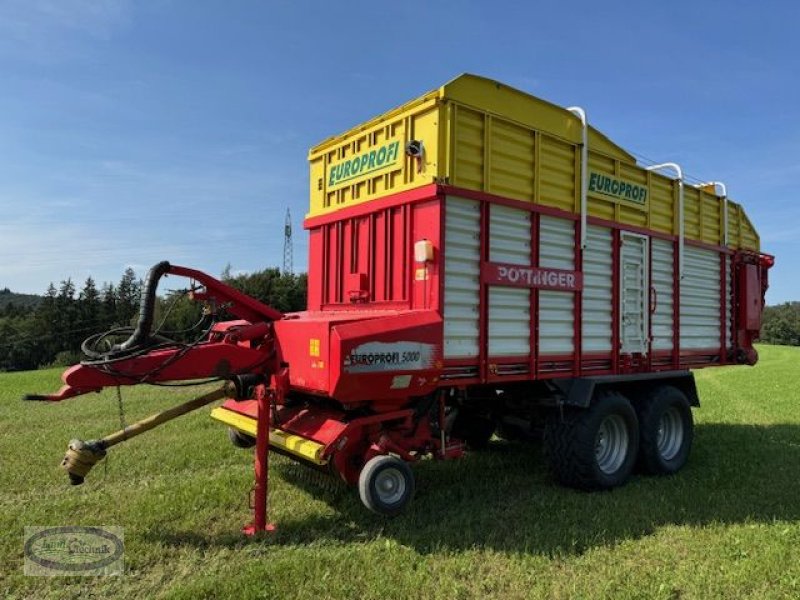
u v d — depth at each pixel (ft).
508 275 16.70
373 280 17.52
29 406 32.81
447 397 18.07
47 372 59.41
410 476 14.89
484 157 16.19
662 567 12.59
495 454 23.30
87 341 15.53
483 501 17.12
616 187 20.27
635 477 20.31
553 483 19.11
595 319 19.47
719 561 12.89
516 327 17.07
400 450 15.31
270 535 14.12
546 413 19.20
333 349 13.73
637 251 21.25
